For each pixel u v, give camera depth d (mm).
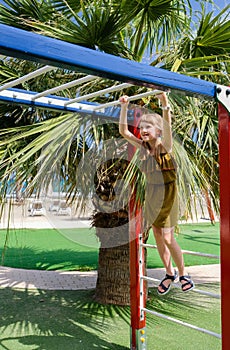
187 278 2688
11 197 3654
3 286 5492
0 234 10352
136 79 1808
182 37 4039
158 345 3451
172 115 3359
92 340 3592
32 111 4191
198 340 3564
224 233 2057
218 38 3621
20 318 4168
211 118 3752
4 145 3602
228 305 2029
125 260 4586
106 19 2998
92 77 2264
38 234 10352
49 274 6305
